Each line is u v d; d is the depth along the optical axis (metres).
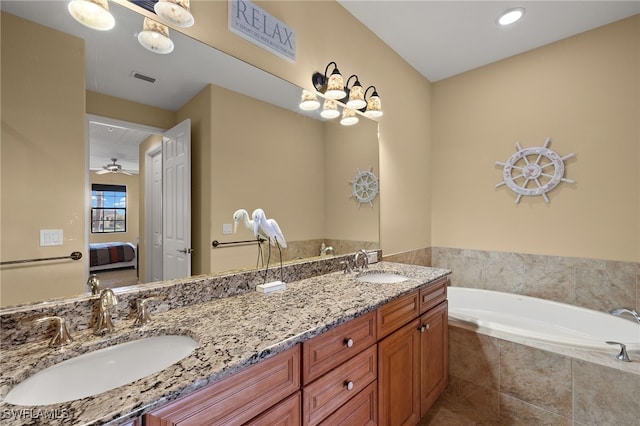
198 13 1.33
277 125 1.68
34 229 0.92
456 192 2.94
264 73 1.60
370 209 2.31
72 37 1.01
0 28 0.87
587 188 2.26
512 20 2.14
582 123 2.28
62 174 0.98
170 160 1.27
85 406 0.58
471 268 2.85
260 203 1.61
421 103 2.94
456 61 2.71
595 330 2.08
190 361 0.75
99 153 1.07
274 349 0.83
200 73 1.35
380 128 2.40
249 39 1.52
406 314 1.53
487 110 2.75
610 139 2.17
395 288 1.52
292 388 0.91
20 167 0.90
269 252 1.62
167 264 1.24
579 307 2.20
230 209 1.47
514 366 1.75
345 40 2.07
